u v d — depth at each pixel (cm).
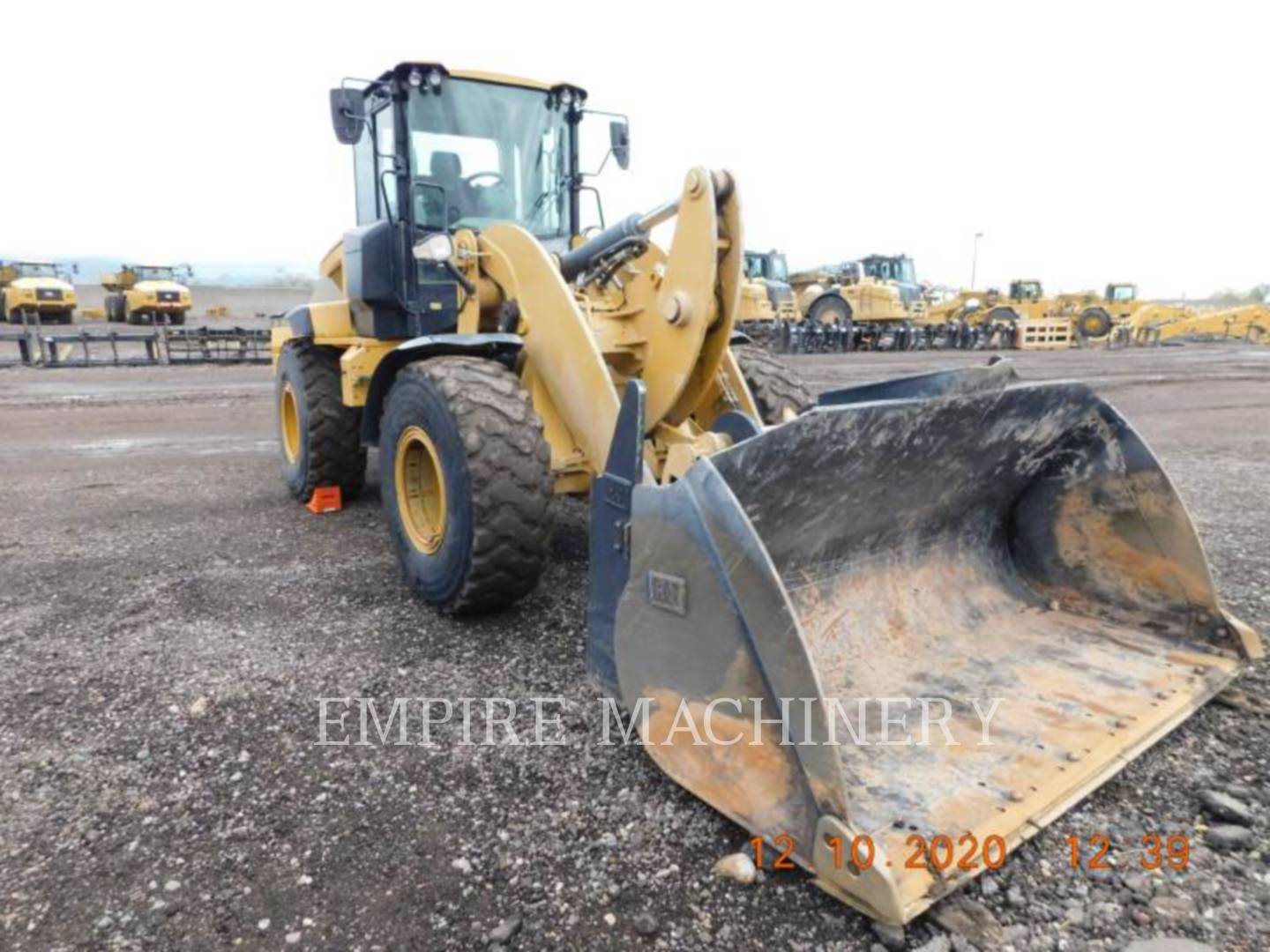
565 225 466
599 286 342
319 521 493
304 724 252
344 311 472
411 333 421
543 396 342
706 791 200
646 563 211
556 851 194
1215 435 834
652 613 212
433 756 234
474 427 296
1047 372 1575
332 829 202
